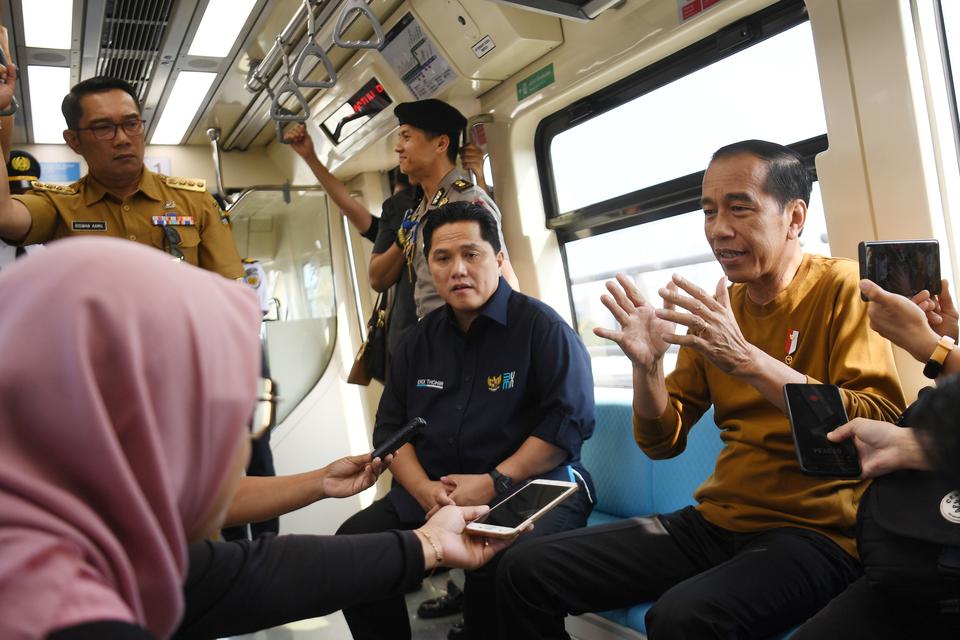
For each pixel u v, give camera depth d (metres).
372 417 5.43
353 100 4.21
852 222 2.32
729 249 1.99
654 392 2.09
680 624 1.71
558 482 1.88
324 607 1.33
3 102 2.38
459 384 2.76
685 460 2.80
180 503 0.68
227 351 0.70
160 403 0.64
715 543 2.10
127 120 2.76
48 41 3.71
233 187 5.50
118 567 0.60
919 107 2.15
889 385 1.85
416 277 3.43
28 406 0.59
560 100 3.41
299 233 5.34
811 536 1.87
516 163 3.68
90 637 0.53
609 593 2.11
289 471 5.14
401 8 3.48
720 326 1.76
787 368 1.79
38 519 0.57
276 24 3.65
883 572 1.38
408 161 3.34
